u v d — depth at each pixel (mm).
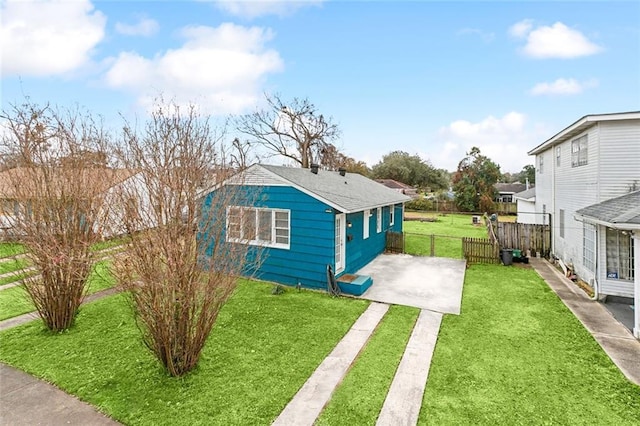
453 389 4867
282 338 6438
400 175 58562
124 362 5543
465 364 5555
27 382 5012
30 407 4441
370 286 9836
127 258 4816
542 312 7832
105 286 9664
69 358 5691
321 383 5004
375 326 7047
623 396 4684
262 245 9695
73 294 6820
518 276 11055
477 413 4336
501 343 6277
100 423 4141
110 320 7293
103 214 6164
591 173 10094
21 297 8734
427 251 15453
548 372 5301
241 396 4660
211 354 5793
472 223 27359
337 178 14984
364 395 4723
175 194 4758
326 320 7328
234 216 5887
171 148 4828
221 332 6672
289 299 8719
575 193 11289
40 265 6480
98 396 4648
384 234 15320
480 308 8086
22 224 6453
